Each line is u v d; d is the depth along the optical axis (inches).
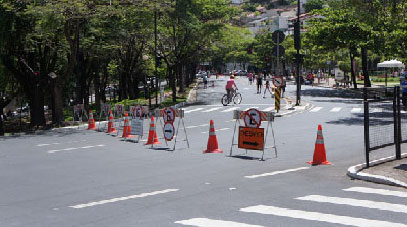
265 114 572.7
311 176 441.7
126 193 385.1
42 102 1416.1
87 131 986.7
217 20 1733.5
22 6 1174.3
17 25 1242.6
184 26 1668.3
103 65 1910.7
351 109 1249.4
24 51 1350.9
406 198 349.7
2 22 1193.4
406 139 533.0
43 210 332.5
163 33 1761.8
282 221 290.0
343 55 3164.4
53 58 1425.9
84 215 314.8
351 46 1979.6
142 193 382.6
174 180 438.0
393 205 327.3
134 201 353.7
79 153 652.7
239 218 297.9
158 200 354.6
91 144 754.8
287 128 882.8
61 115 1251.8
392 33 1132.5
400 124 510.0
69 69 1227.9
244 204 335.6
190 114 1240.2
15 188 418.9
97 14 1130.7
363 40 1664.6
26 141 837.8
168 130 683.4
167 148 679.1
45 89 1445.6
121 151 661.9
